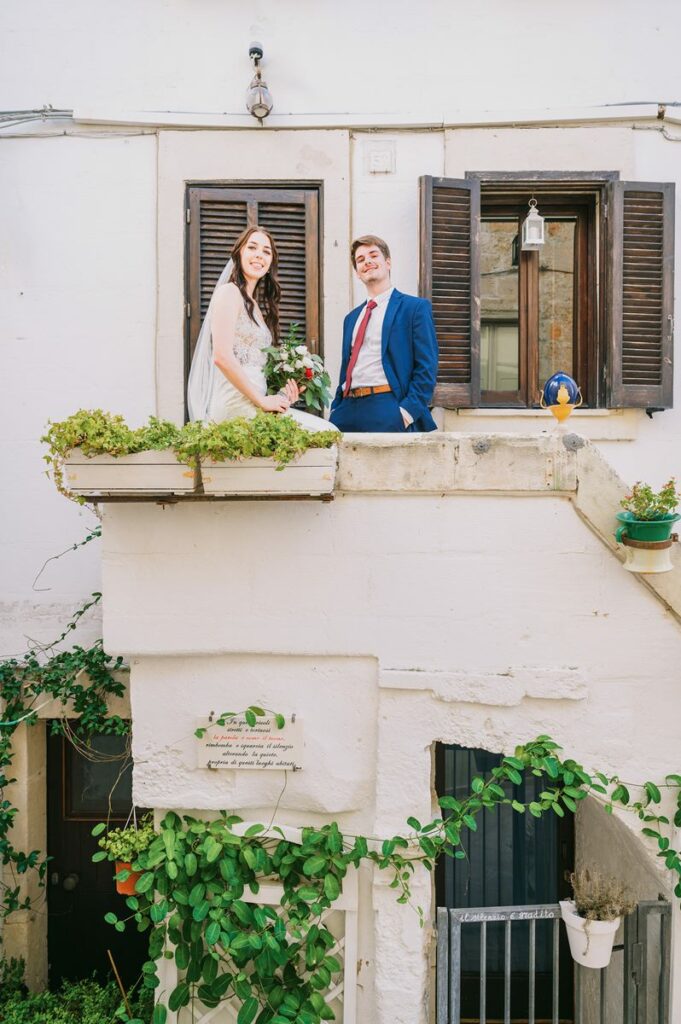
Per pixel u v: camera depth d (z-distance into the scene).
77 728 4.63
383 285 3.79
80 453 2.77
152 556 3.11
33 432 4.34
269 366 3.20
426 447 3.06
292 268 4.38
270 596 3.12
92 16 4.32
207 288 4.36
